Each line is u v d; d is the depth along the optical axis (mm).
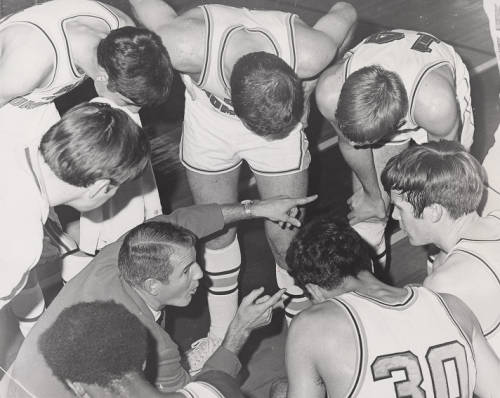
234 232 2809
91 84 3564
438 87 2512
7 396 1928
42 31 2432
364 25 4512
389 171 2121
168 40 2508
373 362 1791
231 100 2361
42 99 2572
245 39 2512
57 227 2670
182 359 2859
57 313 2025
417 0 4727
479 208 2568
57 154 2023
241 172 3641
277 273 2887
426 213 2064
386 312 1840
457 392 1827
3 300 2109
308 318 1855
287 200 2514
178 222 2395
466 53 4297
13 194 2053
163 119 3801
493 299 1974
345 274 1929
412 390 1790
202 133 2707
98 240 2654
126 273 2039
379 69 2375
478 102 3865
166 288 2064
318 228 1990
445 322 1857
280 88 2234
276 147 2684
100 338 1643
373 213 2889
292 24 2570
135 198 2680
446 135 2584
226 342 2072
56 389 1873
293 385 1871
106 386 1621
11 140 2465
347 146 2676
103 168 2043
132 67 2234
